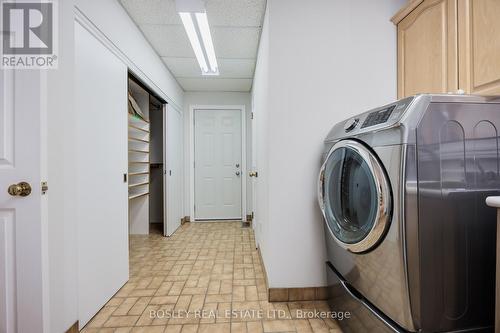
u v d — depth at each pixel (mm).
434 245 872
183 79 3434
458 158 894
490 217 911
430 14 1379
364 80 1669
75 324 1301
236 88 3834
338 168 1265
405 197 856
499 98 939
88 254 1423
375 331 1013
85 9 1403
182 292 1738
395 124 891
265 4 1814
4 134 1059
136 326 1374
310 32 1641
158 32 2215
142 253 2529
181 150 3816
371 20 1674
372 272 1039
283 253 1621
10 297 1064
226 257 2412
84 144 1397
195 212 4012
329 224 1327
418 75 1474
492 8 1067
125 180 1892
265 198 1834
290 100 1635
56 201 1187
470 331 903
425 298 870
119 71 1810
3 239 1065
